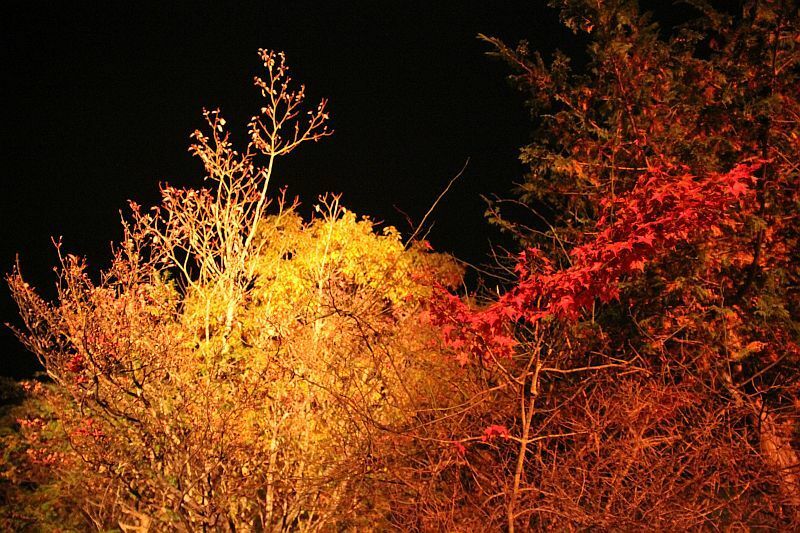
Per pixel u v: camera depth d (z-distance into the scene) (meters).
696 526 5.22
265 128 8.08
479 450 5.98
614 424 5.75
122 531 7.17
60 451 8.09
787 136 9.41
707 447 5.34
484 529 5.08
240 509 7.36
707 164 9.12
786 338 8.66
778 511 5.21
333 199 8.82
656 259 8.94
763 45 9.77
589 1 10.25
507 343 5.55
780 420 6.95
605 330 8.59
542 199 10.41
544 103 10.68
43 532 8.45
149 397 6.77
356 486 6.07
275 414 7.19
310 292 8.11
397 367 6.98
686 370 6.24
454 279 9.55
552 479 5.24
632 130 10.12
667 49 10.57
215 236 7.83
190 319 7.58
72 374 6.52
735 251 9.32
